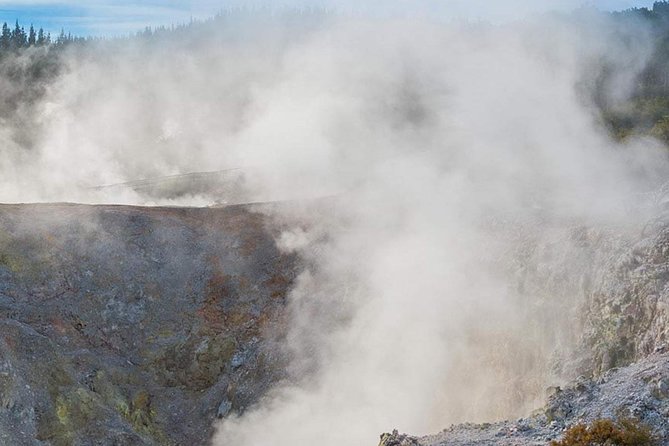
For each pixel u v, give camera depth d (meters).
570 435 17.08
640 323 25.42
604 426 16.86
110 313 42.38
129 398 37.53
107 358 39.66
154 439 36.09
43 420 30.39
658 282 25.36
